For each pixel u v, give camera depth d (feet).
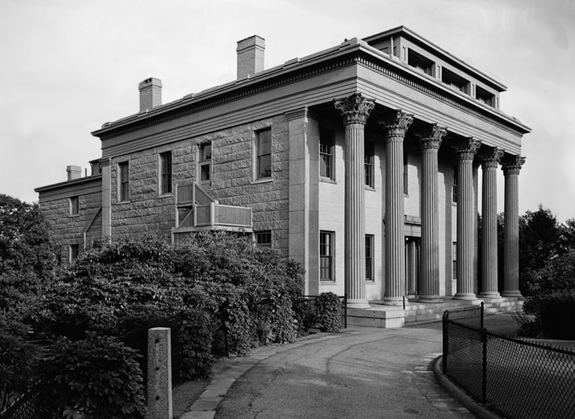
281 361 41.57
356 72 68.23
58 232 138.21
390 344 51.16
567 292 53.26
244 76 89.35
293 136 74.95
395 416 26.96
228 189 85.10
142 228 102.83
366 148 86.17
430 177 81.92
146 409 23.03
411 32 81.10
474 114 92.79
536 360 28.27
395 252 73.10
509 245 106.32
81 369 20.81
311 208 73.51
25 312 52.37
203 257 50.39
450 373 34.68
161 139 99.66
